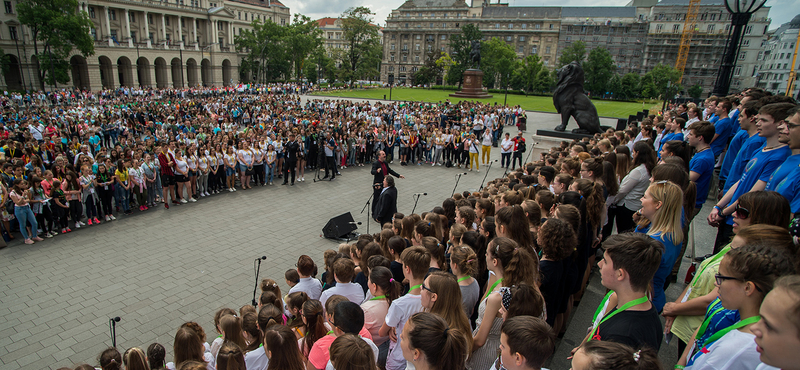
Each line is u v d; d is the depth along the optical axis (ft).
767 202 11.38
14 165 42.80
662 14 323.16
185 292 30.91
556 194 22.72
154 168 49.57
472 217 22.57
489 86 328.49
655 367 6.96
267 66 318.86
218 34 306.55
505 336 9.30
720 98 31.81
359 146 75.77
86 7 230.89
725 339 8.43
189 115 109.70
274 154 61.82
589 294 21.81
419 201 54.90
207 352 18.26
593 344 7.66
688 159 22.15
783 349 6.13
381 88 305.73
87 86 232.12
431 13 392.47
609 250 9.91
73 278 32.55
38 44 212.02
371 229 44.91
